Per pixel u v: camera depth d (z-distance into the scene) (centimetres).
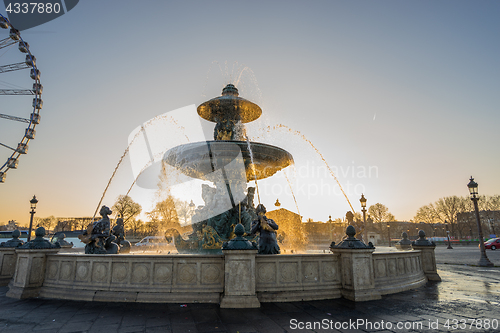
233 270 566
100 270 620
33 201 2450
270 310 532
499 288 775
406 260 791
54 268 668
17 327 444
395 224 9762
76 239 3656
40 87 2677
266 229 796
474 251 3403
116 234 1124
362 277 629
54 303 584
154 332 423
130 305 561
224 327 444
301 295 603
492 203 8531
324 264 646
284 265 618
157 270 598
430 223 9250
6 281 835
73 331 429
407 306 571
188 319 480
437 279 912
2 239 2692
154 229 3059
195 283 589
